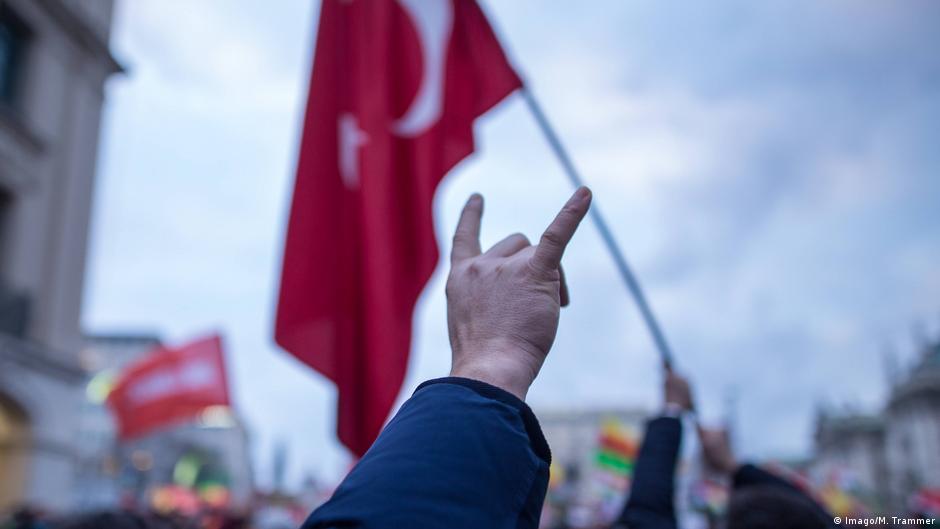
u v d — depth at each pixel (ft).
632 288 10.59
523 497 2.82
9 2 43.09
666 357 10.36
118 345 180.75
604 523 49.39
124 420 42.11
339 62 13.62
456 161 13.26
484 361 3.25
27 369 42.29
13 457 42.24
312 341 12.03
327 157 13.08
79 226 48.47
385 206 12.79
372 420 11.77
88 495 75.05
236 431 211.41
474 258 3.76
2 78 43.68
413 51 13.82
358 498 2.62
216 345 42.50
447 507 2.63
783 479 9.69
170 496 79.36
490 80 13.35
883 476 217.97
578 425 263.49
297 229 12.55
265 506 56.70
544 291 3.39
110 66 52.37
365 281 12.45
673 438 8.47
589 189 3.47
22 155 43.62
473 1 13.82
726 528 7.38
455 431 2.81
